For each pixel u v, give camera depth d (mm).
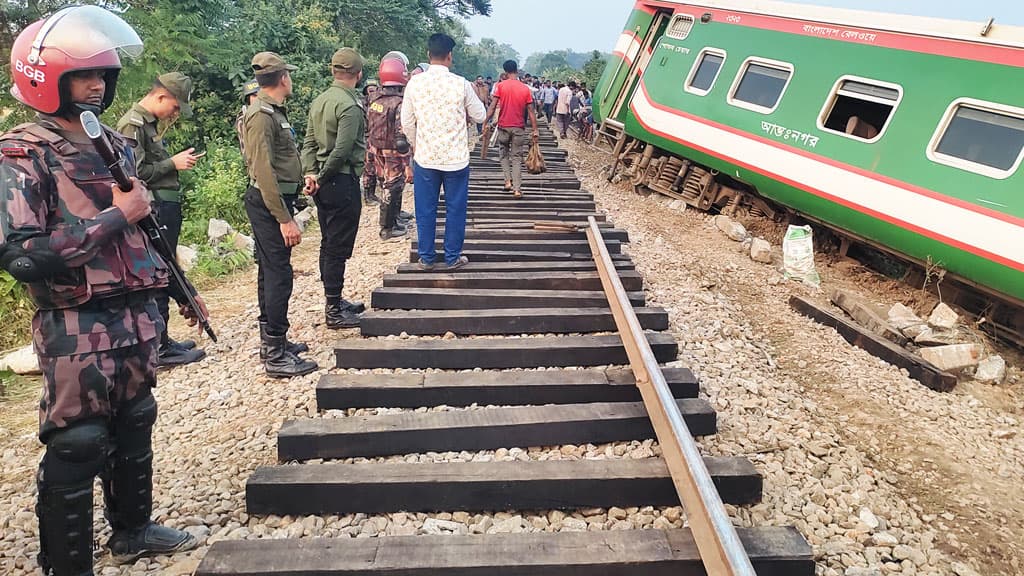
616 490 3203
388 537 2795
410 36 31938
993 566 3205
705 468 2973
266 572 2584
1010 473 4117
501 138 9297
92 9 2262
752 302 6668
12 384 4816
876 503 3486
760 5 9539
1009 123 6312
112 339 2354
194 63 12242
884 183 7242
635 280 5902
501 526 3113
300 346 4816
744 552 2488
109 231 2215
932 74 7051
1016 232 6016
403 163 7992
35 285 2232
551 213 8305
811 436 4027
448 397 4027
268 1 19125
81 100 2242
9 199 2057
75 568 2438
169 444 3756
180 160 4621
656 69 11320
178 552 2861
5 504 3240
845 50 8086
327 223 4941
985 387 5566
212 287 6973
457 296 5332
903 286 7852
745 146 9117
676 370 4262
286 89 4223
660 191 11133
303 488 3102
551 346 4555
